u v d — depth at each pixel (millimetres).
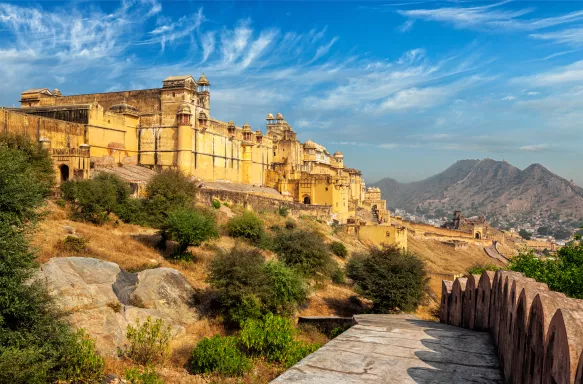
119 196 39250
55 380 12750
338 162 127125
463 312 15336
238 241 40500
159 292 21953
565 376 5645
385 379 8891
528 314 7812
